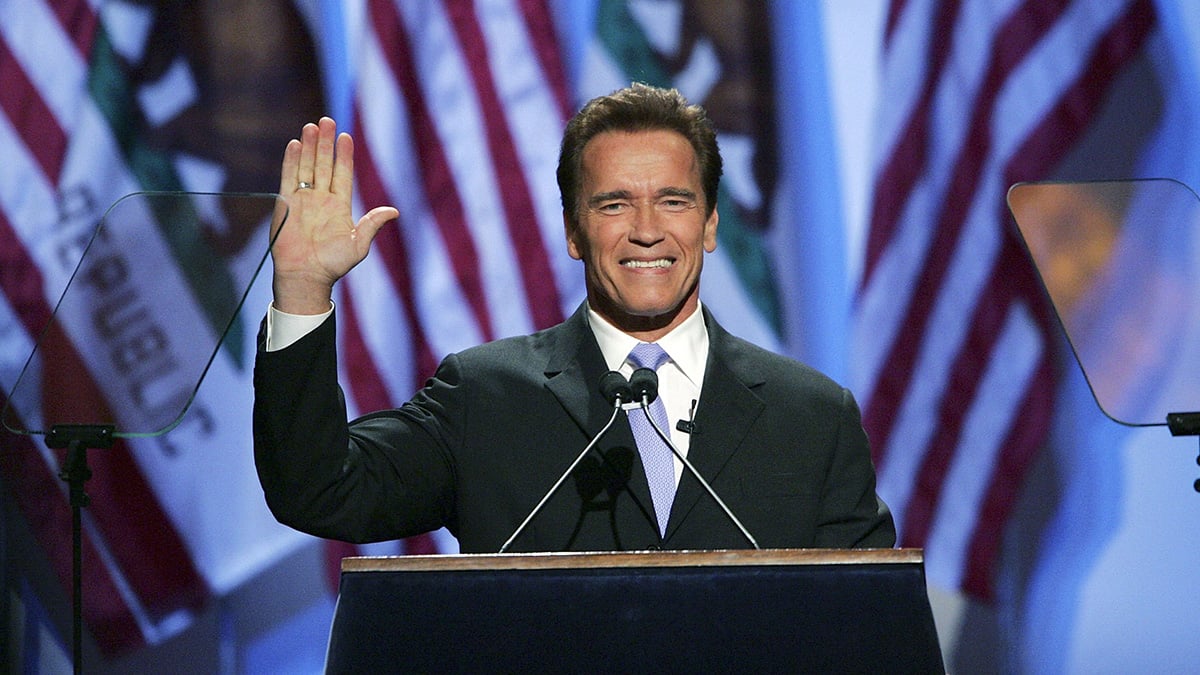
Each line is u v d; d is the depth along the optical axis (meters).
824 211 15.34
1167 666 15.39
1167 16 15.52
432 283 15.02
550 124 15.22
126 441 14.84
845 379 15.32
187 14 14.70
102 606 14.70
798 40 15.39
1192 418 7.76
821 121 15.37
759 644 5.82
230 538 14.94
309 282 7.55
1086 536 15.44
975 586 15.38
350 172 7.79
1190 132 15.44
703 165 8.66
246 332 14.90
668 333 8.70
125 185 14.56
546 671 5.77
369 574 6.04
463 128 15.12
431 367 14.98
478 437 8.46
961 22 15.48
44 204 14.46
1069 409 15.41
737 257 15.22
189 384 9.93
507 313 15.09
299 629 15.02
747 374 8.73
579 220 8.59
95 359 9.84
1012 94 15.43
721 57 15.29
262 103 14.77
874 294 15.32
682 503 8.12
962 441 15.37
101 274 9.95
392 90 14.99
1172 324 8.21
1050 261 8.35
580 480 8.24
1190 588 15.43
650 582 5.95
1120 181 8.49
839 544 8.39
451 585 5.98
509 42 15.23
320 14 14.95
